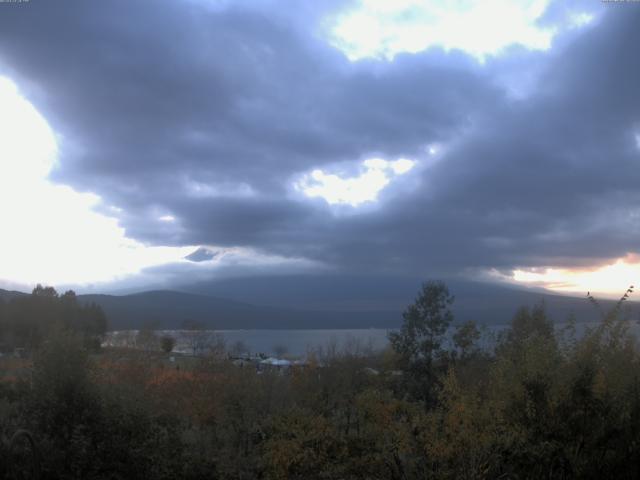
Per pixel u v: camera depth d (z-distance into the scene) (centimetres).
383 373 1388
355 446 788
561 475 671
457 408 698
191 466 804
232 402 1175
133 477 763
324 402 1217
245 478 822
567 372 722
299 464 778
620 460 677
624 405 711
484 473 658
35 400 804
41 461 726
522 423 691
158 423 841
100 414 793
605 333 773
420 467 727
